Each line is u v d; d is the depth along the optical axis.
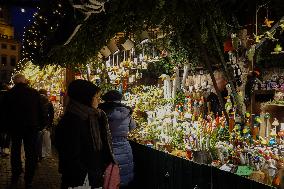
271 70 6.04
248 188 3.38
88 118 3.71
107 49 8.16
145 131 7.14
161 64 9.20
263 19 6.22
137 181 6.27
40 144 9.60
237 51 6.37
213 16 6.18
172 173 4.88
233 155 4.84
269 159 4.20
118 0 5.79
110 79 11.63
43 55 9.52
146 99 9.34
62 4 6.48
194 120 6.87
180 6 6.05
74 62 8.35
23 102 6.85
